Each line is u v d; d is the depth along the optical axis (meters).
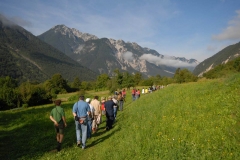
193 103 12.30
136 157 7.42
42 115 27.50
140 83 112.12
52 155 9.52
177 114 11.04
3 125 21.28
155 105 15.62
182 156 6.52
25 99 69.69
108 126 13.34
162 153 7.16
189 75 80.44
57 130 10.23
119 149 8.53
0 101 66.75
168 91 21.45
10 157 10.36
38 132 16.41
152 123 10.88
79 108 10.16
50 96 76.56
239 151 6.11
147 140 8.60
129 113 17.11
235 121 7.90
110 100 13.59
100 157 8.29
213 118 9.04
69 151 9.83
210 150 6.55
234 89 12.14
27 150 11.42
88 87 146.38
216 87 14.85
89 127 11.80
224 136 7.13
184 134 8.09
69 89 134.62
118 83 72.50
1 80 98.56
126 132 10.71
